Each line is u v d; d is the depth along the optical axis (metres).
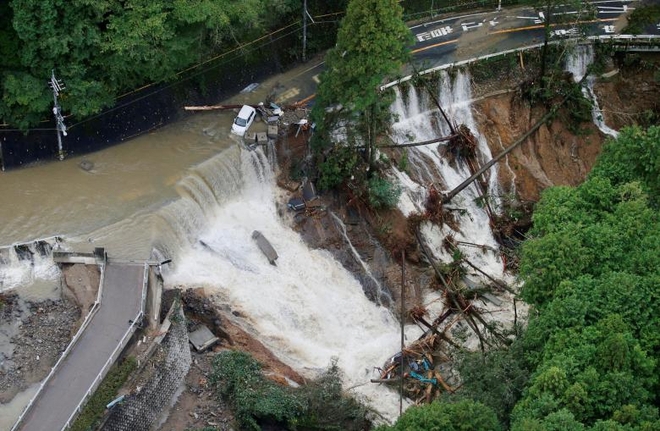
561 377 51.88
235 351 63.41
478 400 55.66
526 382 56.81
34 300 62.16
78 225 67.06
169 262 66.75
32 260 64.06
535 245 60.69
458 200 80.62
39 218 67.19
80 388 55.84
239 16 74.38
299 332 69.38
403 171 79.12
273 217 74.88
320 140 74.00
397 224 75.88
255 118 77.94
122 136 74.88
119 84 72.62
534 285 59.78
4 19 65.81
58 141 71.75
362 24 64.25
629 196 63.66
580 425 48.59
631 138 66.25
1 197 68.50
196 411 60.31
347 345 69.81
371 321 71.62
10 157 70.56
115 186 70.62
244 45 80.50
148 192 70.31
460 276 75.00
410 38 66.62
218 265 70.06
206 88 79.12
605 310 55.78
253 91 81.56
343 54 67.00
